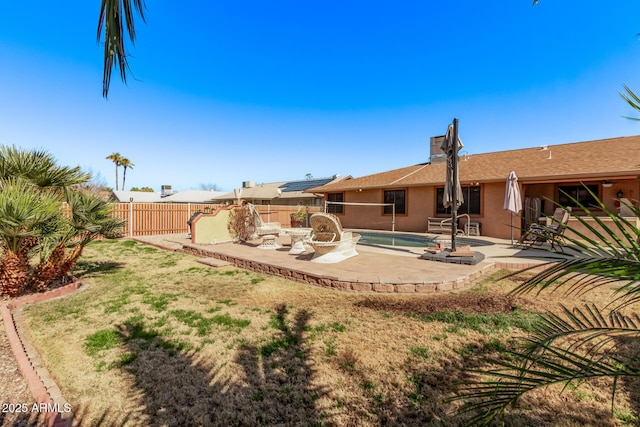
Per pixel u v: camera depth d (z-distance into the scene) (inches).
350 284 228.2
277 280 261.1
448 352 134.6
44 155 242.2
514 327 157.6
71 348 140.6
